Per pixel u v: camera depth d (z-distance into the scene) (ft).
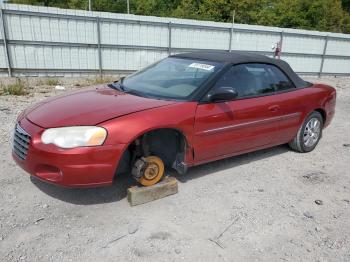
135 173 11.38
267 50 60.44
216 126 12.40
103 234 9.67
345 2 157.89
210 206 11.46
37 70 44.80
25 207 10.78
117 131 10.13
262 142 14.66
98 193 11.86
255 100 13.79
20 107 24.95
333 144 19.42
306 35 62.59
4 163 13.92
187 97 12.14
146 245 9.30
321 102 16.97
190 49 53.98
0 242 9.08
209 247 9.38
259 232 10.22
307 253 9.42
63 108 11.18
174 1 159.22
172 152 12.32
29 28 42.68
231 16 135.03
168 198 11.81
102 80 42.01
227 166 14.88
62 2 157.79
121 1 152.97
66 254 8.79
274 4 144.56
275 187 13.24
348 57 69.10
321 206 12.02
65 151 9.68
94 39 46.93
